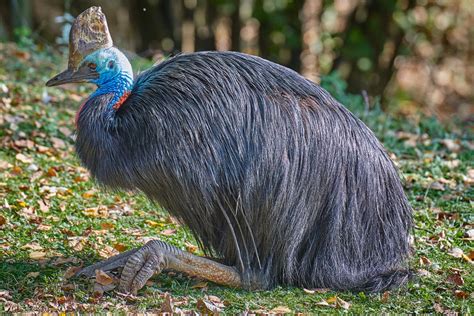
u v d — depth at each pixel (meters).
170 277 10.53
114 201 13.16
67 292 9.97
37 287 9.98
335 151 10.01
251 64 10.05
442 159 15.71
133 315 9.33
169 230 12.19
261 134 9.74
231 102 9.76
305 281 10.15
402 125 18.16
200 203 9.77
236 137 9.70
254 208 9.80
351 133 10.20
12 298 9.73
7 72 18.83
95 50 9.96
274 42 26.59
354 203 10.07
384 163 10.44
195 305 9.63
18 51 20.12
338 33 26.19
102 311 9.41
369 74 26.38
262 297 9.89
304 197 9.88
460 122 19.23
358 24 26.12
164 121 9.63
